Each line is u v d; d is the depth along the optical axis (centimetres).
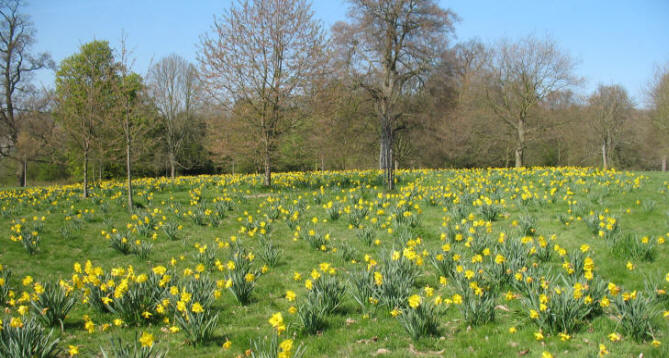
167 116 3516
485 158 4262
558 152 4416
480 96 3425
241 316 541
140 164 3450
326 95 1805
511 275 586
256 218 1230
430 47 2517
